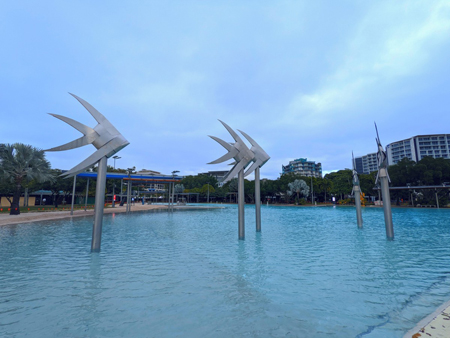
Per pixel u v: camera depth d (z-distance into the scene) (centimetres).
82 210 3425
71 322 410
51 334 373
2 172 2422
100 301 493
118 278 634
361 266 733
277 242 1128
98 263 781
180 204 6406
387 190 1184
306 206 5466
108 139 942
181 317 424
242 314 435
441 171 4606
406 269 700
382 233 1396
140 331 379
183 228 1684
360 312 442
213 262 785
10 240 1205
